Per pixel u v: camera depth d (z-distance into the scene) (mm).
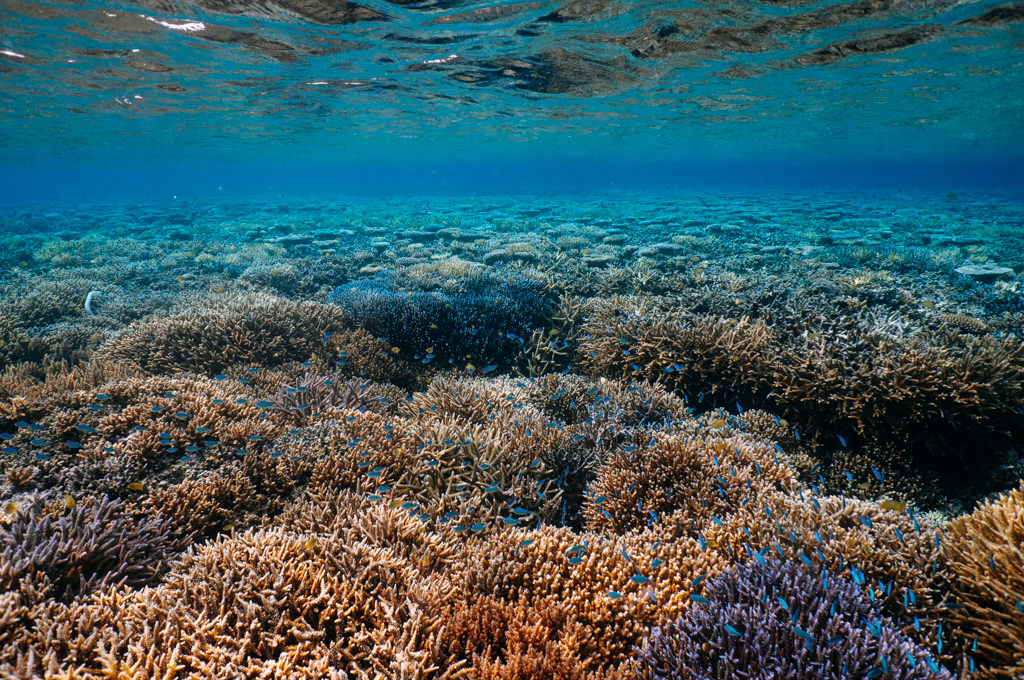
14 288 12906
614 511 4652
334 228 25859
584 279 12812
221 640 2961
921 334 7324
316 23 12414
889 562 3504
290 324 9000
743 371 7109
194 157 59875
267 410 6121
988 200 43969
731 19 12711
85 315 11258
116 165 72750
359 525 4133
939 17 12750
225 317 8586
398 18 12094
